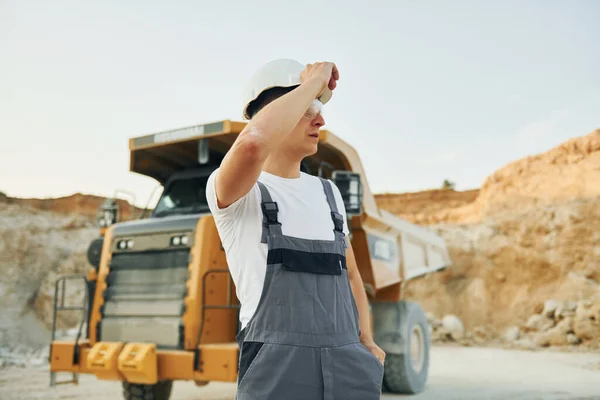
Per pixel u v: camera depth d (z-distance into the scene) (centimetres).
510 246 2120
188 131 575
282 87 167
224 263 520
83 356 522
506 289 2030
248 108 176
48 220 2142
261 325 142
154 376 474
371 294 672
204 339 488
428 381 853
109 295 543
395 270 730
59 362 530
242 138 131
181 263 509
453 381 855
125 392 596
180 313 492
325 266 150
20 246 1977
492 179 2762
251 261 148
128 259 543
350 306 156
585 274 1945
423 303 2067
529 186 2562
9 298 1819
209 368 458
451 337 1711
